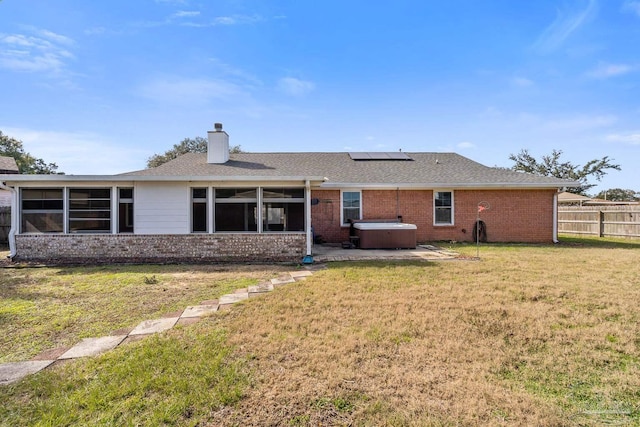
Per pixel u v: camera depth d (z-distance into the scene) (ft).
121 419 7.68
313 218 42.98
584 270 24.36
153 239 31.12
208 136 44.19
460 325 13.55
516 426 7.47
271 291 19.33
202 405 8.17
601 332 12.85
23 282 22.06
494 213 44.16
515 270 24.48
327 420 7.68
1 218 42.34
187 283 21.66
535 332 12.85
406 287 19.66
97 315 15.30
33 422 7.67
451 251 35.12
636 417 7.86
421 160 52.75
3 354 11.30
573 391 8.95
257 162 47.52
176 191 31.37
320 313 15.12
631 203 64.44
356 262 28.55
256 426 7.45
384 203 43.65
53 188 30.73
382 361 10.52
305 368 10.03
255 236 31.37
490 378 9.58
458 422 7.59
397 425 7.48
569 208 57.26
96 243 30.76
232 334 12.69
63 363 10.57
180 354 10.93
